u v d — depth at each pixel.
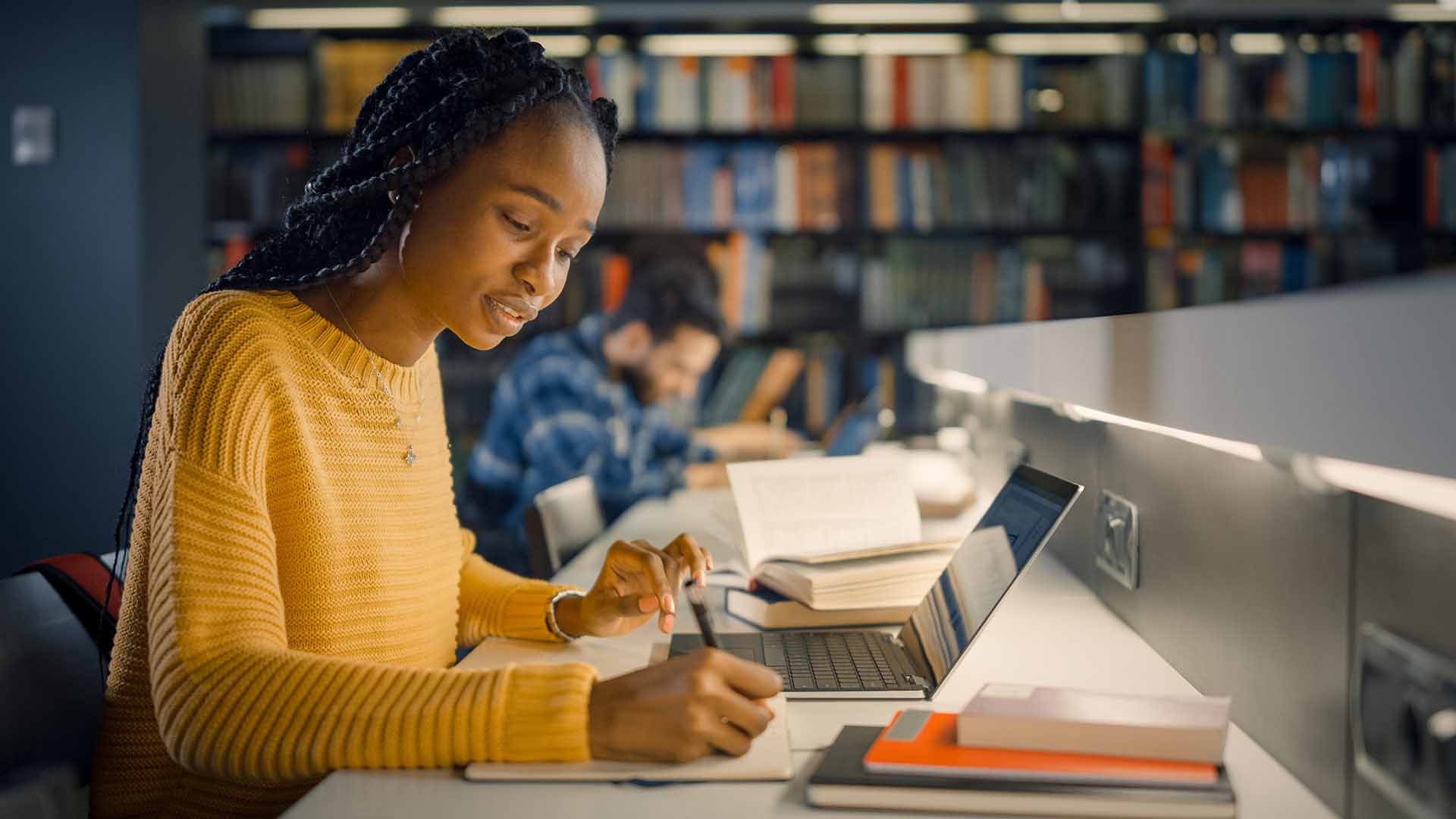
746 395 3.88
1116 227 3.78
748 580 1.31
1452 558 0.58
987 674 1.02
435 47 0.94
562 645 1.17
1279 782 0.77
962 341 2.34
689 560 1.12
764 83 3.79
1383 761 0.65
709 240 3.90
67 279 3.59
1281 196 3.74
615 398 3.19
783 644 1.13
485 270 0.91
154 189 3.58
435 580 1.08
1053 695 0.76
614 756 0.75
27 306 3.61
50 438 3.61
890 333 3.88
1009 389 1.69
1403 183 3.73
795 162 3.80
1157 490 1.08
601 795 0.71
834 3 3.65
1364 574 0.67
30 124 3.58
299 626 0.93
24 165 3.59
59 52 3.56
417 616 1.04
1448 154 3.71
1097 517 1.32
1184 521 1.01
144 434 1.00
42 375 3.61
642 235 3.83
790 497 1.38
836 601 1.19
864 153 3.81
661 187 3.80
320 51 3.79
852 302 3.87
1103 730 0.69
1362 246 3.77
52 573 1.01
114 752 0.91
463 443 3.84
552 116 0.91
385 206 0.94
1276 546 0.81
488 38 0.92
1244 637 0.87
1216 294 3.79
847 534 1.37
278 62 3.79
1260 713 0.84
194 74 3.71
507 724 0.75
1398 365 0.57
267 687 0.76
